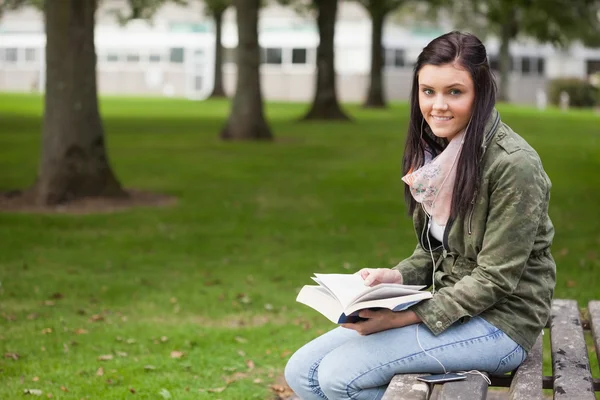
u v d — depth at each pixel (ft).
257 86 99.45
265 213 51.26
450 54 14.11
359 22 223.30
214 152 85.10
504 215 13.89
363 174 70.23
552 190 60.75
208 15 189.78
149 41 233.76
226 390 22.41
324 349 15.34
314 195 58.54
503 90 205.26
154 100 196.24
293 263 38.01
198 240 42.96
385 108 177.27
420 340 14.16
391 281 15.48
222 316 29.86
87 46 52.85
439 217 14.66
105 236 43.55
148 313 30.07
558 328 17.40
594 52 236.22
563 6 138.62
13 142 90.48
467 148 14.06
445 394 13.24
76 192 52.54
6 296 31.76
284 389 22.58
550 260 14.82
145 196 56.29
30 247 40.47
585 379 14.35
